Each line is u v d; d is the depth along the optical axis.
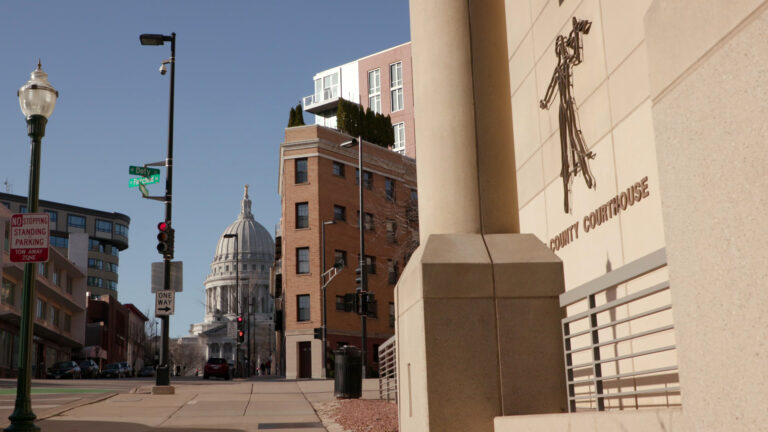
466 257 6.48
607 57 8.88
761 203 2.36
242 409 14.55
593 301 5.38
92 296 93.69
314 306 55.28
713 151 2.63
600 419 4.39
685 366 2.86
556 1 10.60
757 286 2.39
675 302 2.93
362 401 16.56
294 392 20.83
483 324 6.33
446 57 7.16
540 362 6.31
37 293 58.38
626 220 8.36
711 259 2.65
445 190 7.01
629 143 8.27
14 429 8.52
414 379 6.67
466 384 6.21
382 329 58.78
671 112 2.93
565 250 10.27
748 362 2.44
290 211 57.25
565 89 10.09
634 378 7.90
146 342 125.25
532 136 11.73
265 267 171.88
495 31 7.27
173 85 24.19
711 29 2.63
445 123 7.08
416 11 7.50
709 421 2.68
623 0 8.42
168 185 23.12
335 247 56.91
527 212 11.95
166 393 19.78
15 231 8.95
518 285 6.42
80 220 139.38
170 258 22.08
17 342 55.19
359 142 39.25
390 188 62.28
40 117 9.43
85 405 15.37
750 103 2.41
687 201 2.82
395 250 60.59
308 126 57.88
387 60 86.56
